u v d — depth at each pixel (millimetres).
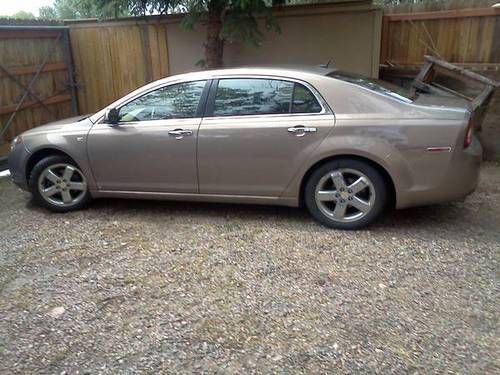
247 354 2643
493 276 3400
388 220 4438
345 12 6742
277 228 4336
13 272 3686
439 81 6738
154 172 4582
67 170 4875
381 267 3564
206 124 4324
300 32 7035
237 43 7328
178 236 4250
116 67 8172
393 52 7109
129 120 4609
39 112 7766
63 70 8195
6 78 7051
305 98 4129
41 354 2709
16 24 7211
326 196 4215
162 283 3438
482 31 6406
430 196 3955
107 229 4477
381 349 2639
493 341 2686
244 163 4281
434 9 6676
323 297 3182
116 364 2605
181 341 2779
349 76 4410
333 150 4012
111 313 3090
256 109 4250
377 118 3926
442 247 3863
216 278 3479
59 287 3439
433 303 3078
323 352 2633
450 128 3799
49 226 4609
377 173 4016
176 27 7547
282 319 2953
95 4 6770
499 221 4414
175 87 4477
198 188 4520
